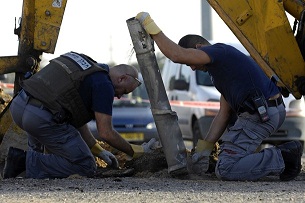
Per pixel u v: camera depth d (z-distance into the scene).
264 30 16.47
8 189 14.59
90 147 17.38
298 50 16.55
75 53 16.47
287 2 16.97
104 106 16.02
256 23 16.53
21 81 16.73
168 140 16.39
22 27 17.75
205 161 17.00
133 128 31.41
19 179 16.16
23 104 16.20
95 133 27.36
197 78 29.94
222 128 17.11
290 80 16.64
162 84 16.38
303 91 16.62
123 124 31.50
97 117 16.06
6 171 16.48
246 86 16.06
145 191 14.27
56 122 16.12
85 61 16.25
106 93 16.02
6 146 17.89
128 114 31.83
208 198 13.45
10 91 28.88
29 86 16.14
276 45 16.53
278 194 13.95
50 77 16.09
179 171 16.41
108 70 16.31
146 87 16.39
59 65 16.16
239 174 15.98
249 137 16.12
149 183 15.52
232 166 15.98
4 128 18.00
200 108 29.11
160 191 14.27
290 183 15.80
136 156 17.00
